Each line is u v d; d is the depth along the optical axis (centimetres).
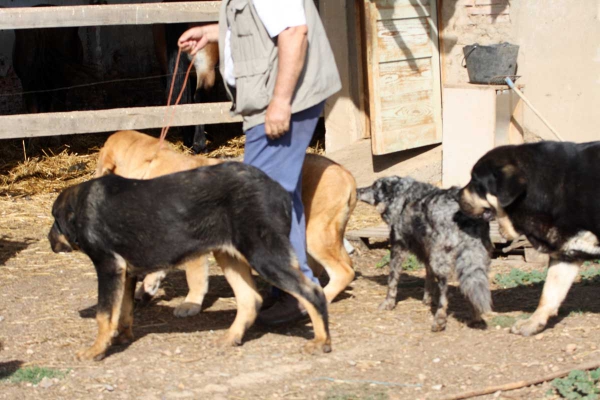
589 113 797
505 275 627
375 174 912
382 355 470
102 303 463
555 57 814
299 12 464
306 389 426
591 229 476
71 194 471
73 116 830
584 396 408
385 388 426
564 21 803
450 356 466
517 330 496
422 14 903
